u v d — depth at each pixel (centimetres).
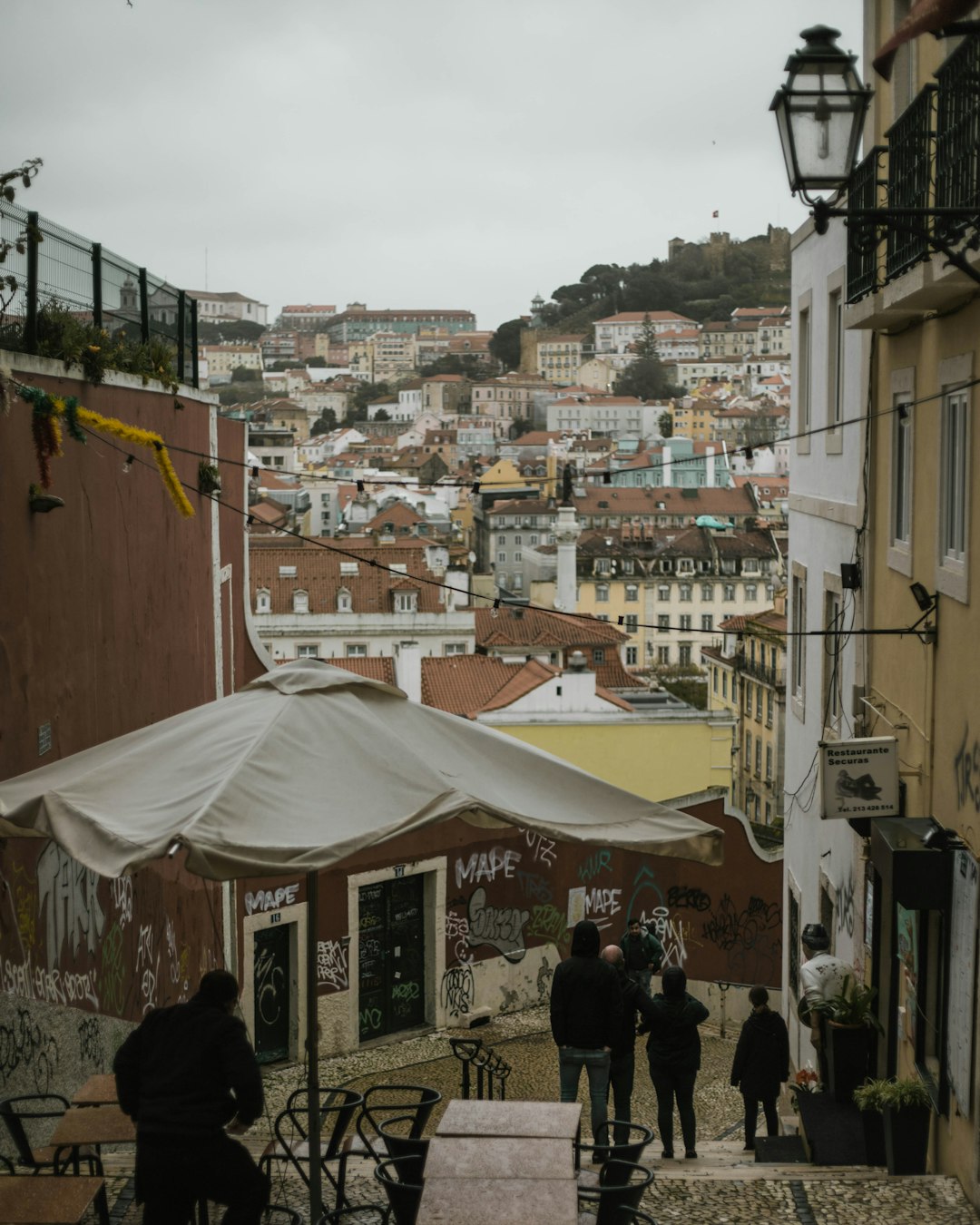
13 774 935
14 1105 886
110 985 1148
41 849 963
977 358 940
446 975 2106
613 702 3144
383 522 13025
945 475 1031
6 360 934
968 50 874
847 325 1245
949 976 909
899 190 1047
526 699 3144
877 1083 936
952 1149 894
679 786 3080
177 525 1509
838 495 1466
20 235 1021
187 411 1577
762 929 2314
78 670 1101
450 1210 552
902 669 1151
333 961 1977
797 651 1714
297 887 1936
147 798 577
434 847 2089
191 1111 579
